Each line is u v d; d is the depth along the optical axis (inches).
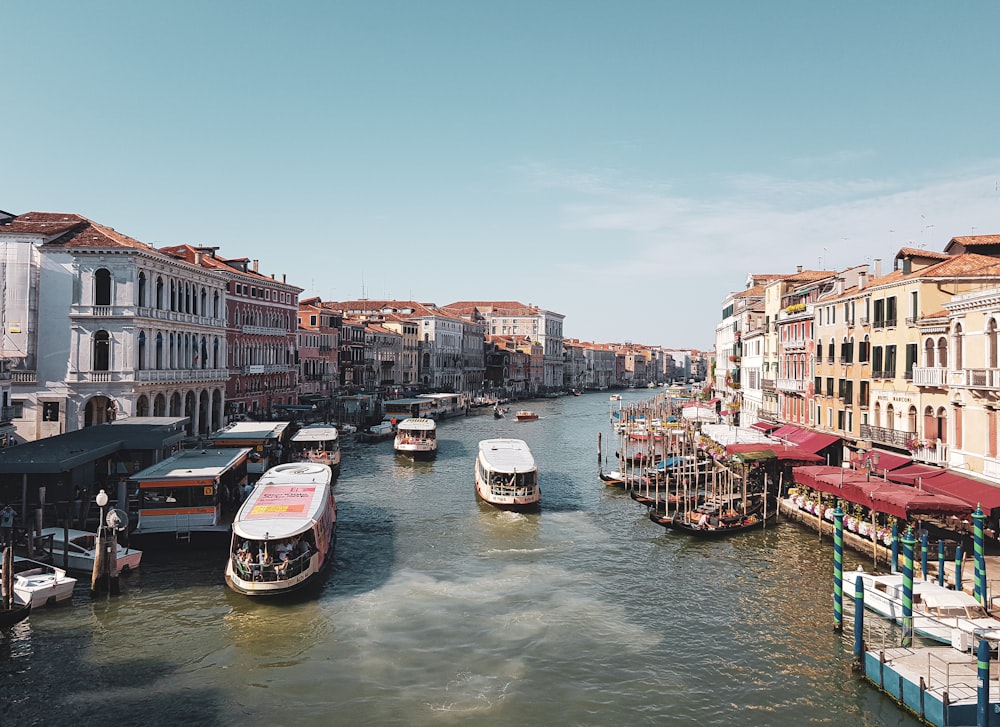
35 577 802.8
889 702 620.7
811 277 1903.3
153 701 617.6
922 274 1122.0
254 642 731.4
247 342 2229.3
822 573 964.6
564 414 3843.5
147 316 1550.2
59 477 1076.5
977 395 958.4
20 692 625.6
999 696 552.1
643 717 604.1
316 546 878.4
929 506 846.5
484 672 678.5
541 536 1148.5
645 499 1270.9
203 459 1135.6
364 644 731.4
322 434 1755.7
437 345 4328.3
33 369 1497.3
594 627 784.3
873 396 1277.1
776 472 1419.8
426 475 1701.5
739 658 709.9
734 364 2694.4
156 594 845.2
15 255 1489.9
